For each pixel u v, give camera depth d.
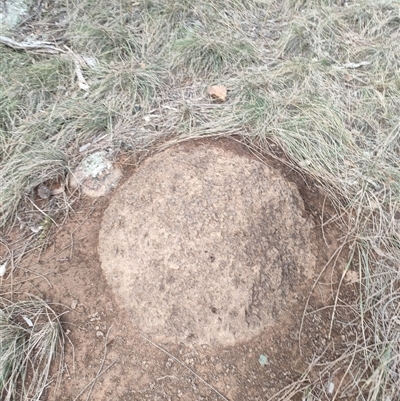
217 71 1.15
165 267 0.74
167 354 0.71
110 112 1.03
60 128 1.01
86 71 1.12
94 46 1.18
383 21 1.25
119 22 1.25
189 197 0.79
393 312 0.79
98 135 1.01
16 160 0.93
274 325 0.74
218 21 1.28
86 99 1.07
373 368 0.73
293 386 0.70
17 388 0.69
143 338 0.73
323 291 0.79
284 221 0.81
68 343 0.73
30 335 0.73
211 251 0.74
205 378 0.70
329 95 1.08
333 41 1.23
